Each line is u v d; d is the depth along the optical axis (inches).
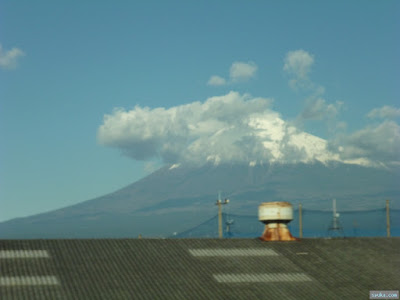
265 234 2940.5
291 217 2945.4
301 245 2878.9
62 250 2608.3
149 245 2728.8
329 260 2736.2
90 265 2485.2
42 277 2348.7
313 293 2411.4
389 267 2699.3
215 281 2439.7
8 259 2481.5
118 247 2682.1
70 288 2278.5
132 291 2294.5
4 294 2196.1
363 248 2891.2
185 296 2290.8
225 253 2716.5
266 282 2472.9
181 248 2728.8
